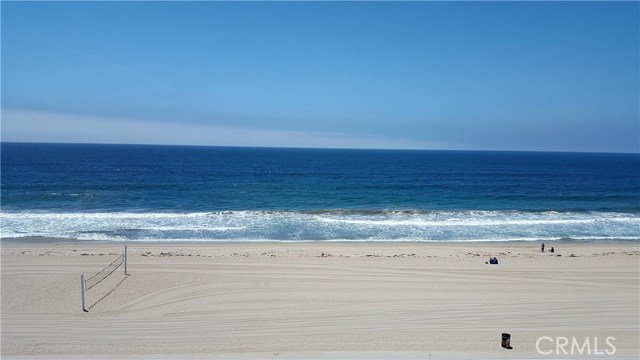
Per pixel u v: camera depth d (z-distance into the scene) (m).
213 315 14.27
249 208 37.94
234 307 14.95
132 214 32.31
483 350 11.82
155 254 21.34
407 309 14.89
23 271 18.23
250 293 16.25
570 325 13.66
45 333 12.76
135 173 69.62
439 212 34.88
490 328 13.40
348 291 16.59
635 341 12.55
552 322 13.88
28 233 26.41
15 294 15.73
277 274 18.48
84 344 12.07
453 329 13.30
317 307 15.02
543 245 23.28
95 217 31.12
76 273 18.11
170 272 18.44
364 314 14.45
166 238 26.03
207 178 63.84
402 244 25.20
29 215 31.25
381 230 28.95
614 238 27.61
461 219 32.66
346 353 11.55
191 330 13.12
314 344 12.17
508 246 24.73
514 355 11.52
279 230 28.55
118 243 24.44
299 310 14.75
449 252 22.81
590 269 19.66
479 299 15.87
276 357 11.24
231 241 25.66
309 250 23.00
